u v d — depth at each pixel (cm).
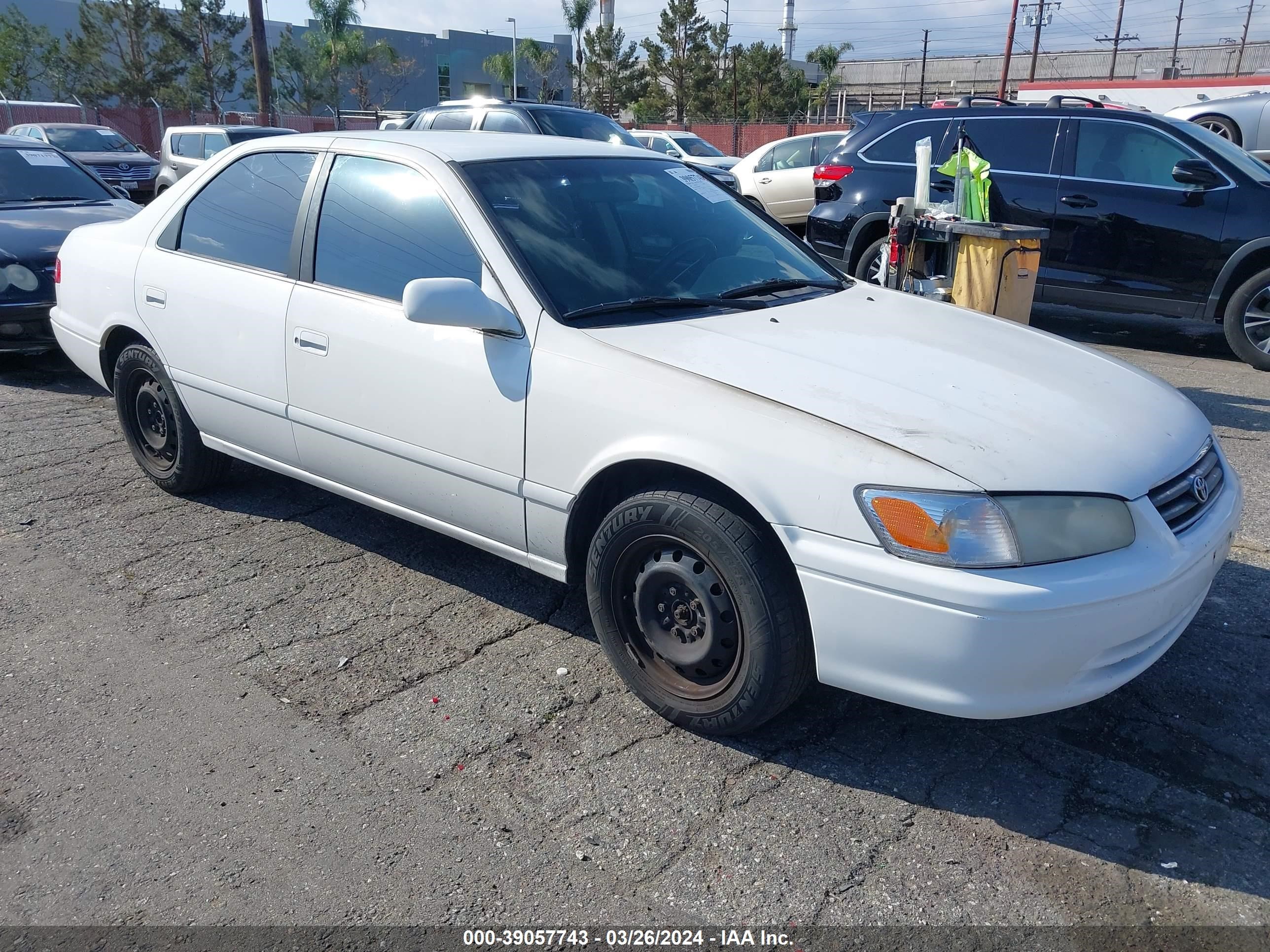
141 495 484
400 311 346
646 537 288
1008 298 558
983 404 275
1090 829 256
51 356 772
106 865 245
